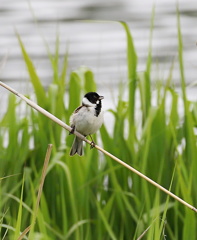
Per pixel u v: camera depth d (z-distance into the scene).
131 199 13.43
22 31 31.19
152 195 13.23
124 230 13.02
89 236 12.61
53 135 14.05
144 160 12.95
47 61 27.12
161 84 14.33
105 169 13.76
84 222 12.34
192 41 29.44
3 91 14.34
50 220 12.89
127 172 13.62
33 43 29.39
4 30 31.33
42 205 12.48
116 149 13.59
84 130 11.33
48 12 35.47
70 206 13.27
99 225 12.64
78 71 13.82
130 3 38.09
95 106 11.33
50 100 14.02
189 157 13.36
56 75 14.25
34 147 14.12
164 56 27.11
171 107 14.02
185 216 12.30
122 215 12.91
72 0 39.00
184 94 13.40
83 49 28.91
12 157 13.71
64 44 29.53
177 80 23.64
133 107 14.02
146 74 13.98
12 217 13.12
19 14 34.69
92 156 13.64
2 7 36.50
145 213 12.64
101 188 13.50
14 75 24.30
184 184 12.00
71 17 34.41
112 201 12.78
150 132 13.34
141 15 34.91
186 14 34.72
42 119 14.04
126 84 14.07
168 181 13.38
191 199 12.17
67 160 13.34
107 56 27.73
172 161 13.60
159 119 13.59
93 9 36.69
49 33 31.12
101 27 32.62
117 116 13.90
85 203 13.12
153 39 30.09
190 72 24.64
